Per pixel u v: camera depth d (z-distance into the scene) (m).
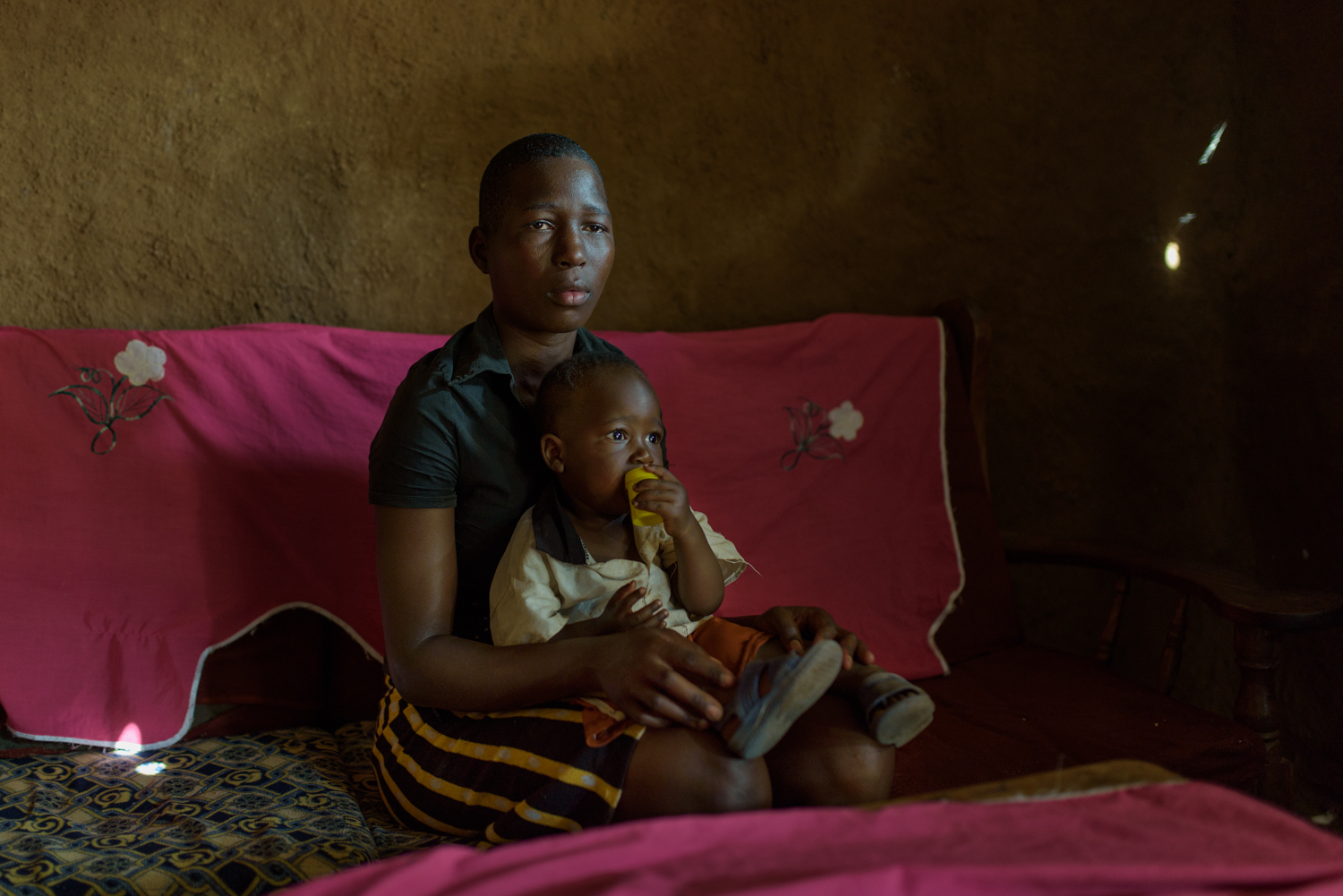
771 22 2.79
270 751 2.04
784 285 2.87
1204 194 2.81
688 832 1.19
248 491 2.18
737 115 2.79
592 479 1.65
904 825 1.23
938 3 2.88
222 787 1.85
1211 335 2.85
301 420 2.21
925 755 2.00
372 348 2.25
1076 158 2.95
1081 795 1.31
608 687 1.47
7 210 2.32
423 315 2.58
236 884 1.47
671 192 2.75
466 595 1.80
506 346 1.85
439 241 2.58
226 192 2.43
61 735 2.04
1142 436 2.98
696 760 1.44
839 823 1.23
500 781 1.56
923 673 2.48
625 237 2.73
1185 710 2.20
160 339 2.15
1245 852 1.14
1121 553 2.54
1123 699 2.27
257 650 2.18
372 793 1.89
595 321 2.73
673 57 2.72
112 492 2.12
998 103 2.93
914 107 2.90
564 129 2.66
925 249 2.96
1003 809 1.27
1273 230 2.62
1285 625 2.01
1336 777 2.49
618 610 1.59
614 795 1.44
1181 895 1.06
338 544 2.21
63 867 1.49
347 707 2.26
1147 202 2.91
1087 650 3.12
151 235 2.40
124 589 2.10
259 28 2.42
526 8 2.60
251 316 2.48
